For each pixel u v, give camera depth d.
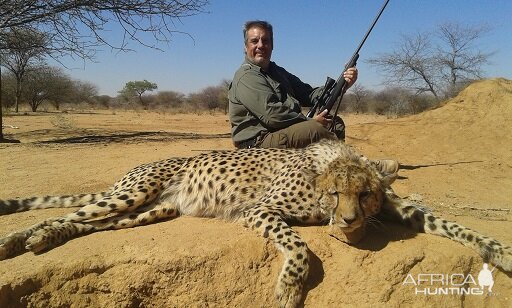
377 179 1.74
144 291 1.70
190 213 2.11
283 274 1.60
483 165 3.86
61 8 5.77
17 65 17.11
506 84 5.38
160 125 10.92
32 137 6.96
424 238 1.83
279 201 1.84
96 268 1.70
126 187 2.10
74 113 19.09
